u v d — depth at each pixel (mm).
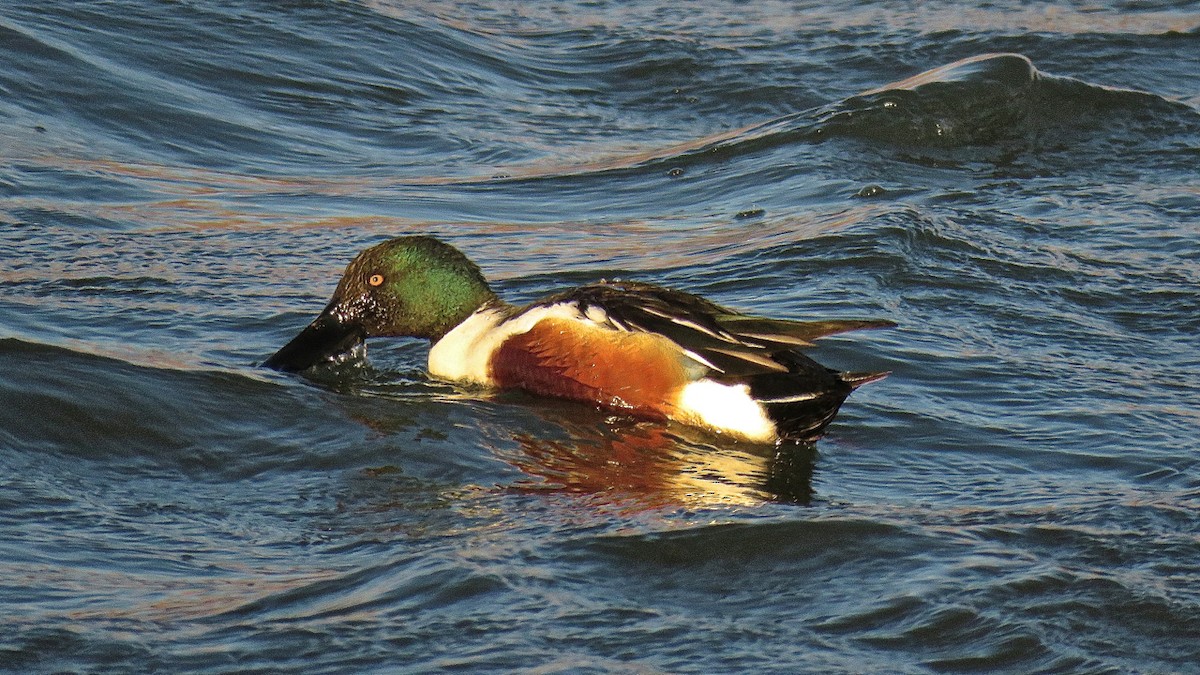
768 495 9477
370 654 7262
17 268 13164
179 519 8859
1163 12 23844
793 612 7789
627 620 7660
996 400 11109
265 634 7410
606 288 11273
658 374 10695
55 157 16375
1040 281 13609
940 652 7441
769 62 21562
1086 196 16469
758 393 10391
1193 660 7430
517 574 8070
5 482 9070
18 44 18797
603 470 9891
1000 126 18578
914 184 16875
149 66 19281
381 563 8234
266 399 10695
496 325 11555
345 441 10148
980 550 8453
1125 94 19281
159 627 7457
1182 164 17938
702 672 7211
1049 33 22531
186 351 11547
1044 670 7309
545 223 15805
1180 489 9547
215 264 13742
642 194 16891
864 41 22359
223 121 18312
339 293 11922
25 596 7703
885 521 8781
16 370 10367
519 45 22109
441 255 11898
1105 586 8016
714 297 13258
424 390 11250
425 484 9531
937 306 12984
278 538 8648
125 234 14352
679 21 23250
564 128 19438
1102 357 12039
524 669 7176
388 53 20938
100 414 10016
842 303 12945
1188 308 13117
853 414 10805
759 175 17219
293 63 20156
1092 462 10039
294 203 15945
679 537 8555
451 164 17922
